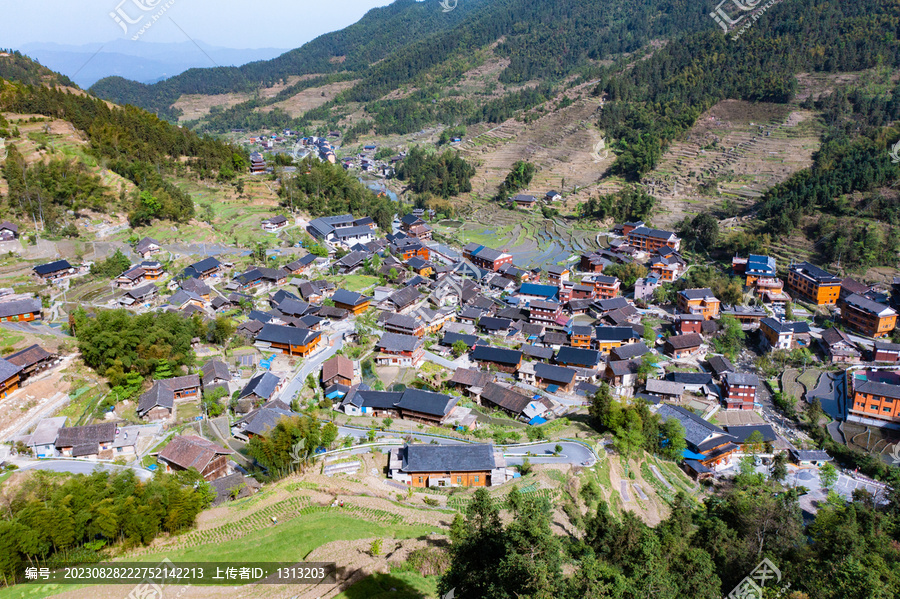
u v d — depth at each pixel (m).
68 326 89.88
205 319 100.88
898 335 117.94
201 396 80.75
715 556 54.53
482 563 39.19
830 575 51.47
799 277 139.25
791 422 96.38
